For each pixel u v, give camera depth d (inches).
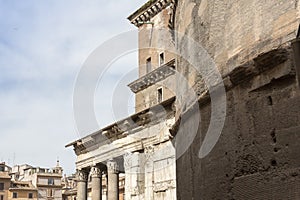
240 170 349.1
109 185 1686.8
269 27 341.7
